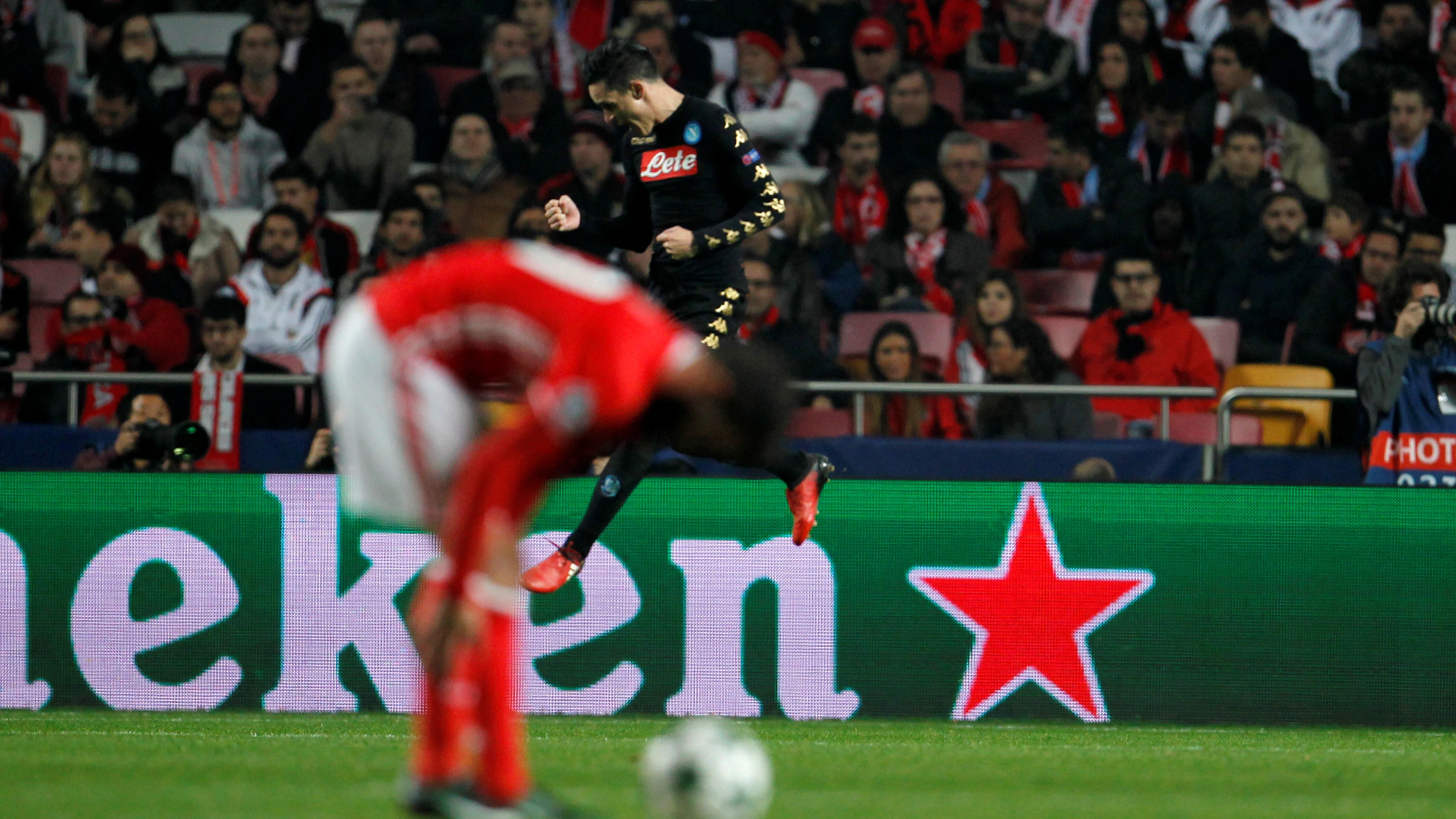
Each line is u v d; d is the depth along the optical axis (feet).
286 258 114.62
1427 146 121.39
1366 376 80.48
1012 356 107.55
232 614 71.26
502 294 29.81
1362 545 69.97
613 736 59.93
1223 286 116.16
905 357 106.52
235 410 96.37
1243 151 117.91
